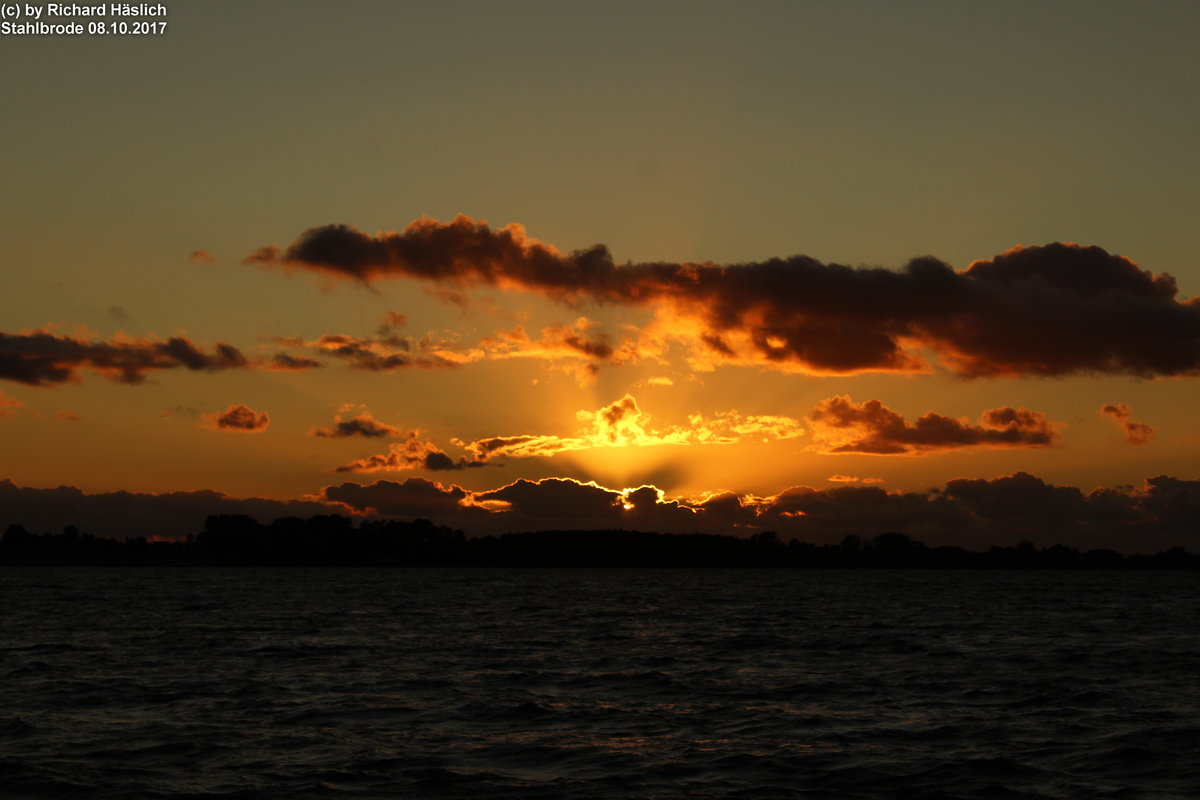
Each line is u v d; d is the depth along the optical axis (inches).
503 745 1360.7
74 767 1214.9
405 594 7317.9
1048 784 1163.3
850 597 7185.0
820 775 1198.3
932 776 1193.4
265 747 1336.1
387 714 1604.3
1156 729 1486.2
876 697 1818.4
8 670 2193.7
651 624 3964.1
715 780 1174.3
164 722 1519.4
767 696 1828.2
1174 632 3599.9
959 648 2856.8
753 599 6727.4
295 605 5447.8
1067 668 2310.5
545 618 4377.5
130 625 3725.4
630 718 1577.3
